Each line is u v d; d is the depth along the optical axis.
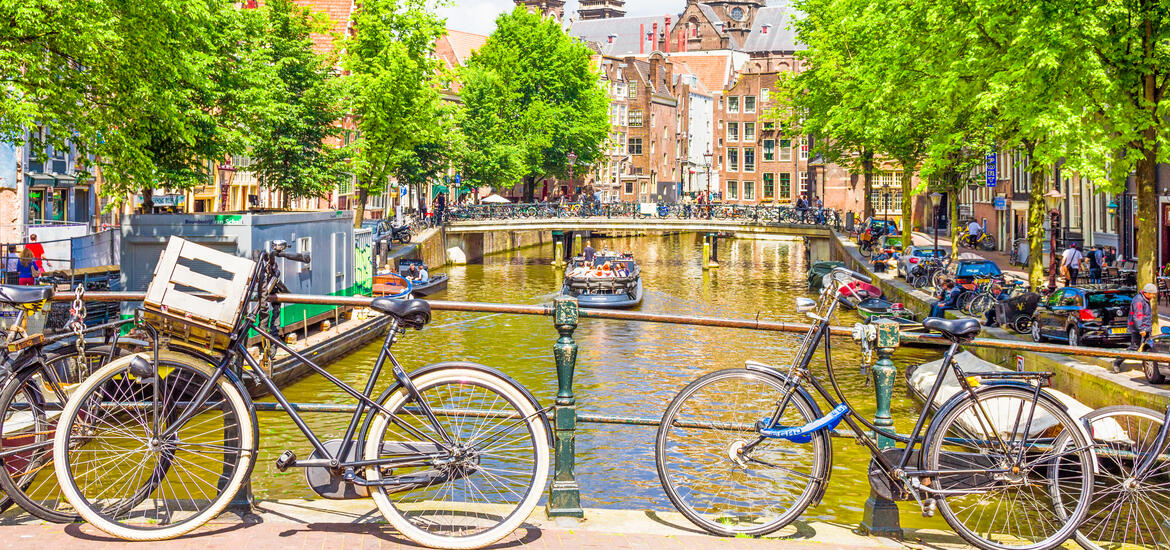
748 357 28.36
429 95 42.88
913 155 38.22
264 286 5.14
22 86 17.80
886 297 39.41
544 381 25.41
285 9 37.78
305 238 27.97
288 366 17.39
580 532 5.33
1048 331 22.17
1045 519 5.51
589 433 17.92
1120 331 20.61
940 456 5.41
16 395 5.17
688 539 5.29
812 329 5.49
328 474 5.10
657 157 116.44
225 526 5.24
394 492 5.07
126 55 19.70
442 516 5.25
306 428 5.11
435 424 5.09
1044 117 17.22
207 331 4.96
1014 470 5.32
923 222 80.94
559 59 69.75
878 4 24.84
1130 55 17.05
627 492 14.49
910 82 23.17
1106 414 5.42
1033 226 25.66
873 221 63.25
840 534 5.57
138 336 5.32
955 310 29.78
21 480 5.12
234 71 27.41
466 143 64.25
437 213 64.75
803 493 5.39
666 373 26.19
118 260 24.89
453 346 30.27
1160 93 17.55
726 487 5.48
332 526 5.30
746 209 73.25
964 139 24.83
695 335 32.84
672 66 120.38
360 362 26.92
